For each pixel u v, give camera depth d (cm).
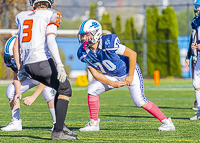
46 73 1116
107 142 1148
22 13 1165
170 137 1243
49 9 1135
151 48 6019
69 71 6781
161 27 6009
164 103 2581
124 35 6212
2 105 2500
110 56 1256
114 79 1347
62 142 1142
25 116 1906
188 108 2256
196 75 1730
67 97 1148
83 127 1452
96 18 5691
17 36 1181
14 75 1328
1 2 5884
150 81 5650
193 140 1186
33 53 1111
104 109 2222
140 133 1332
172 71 6012
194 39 1755
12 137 1259
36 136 1280
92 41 1238
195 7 1730
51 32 1092
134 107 2338
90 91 1378
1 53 5762
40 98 3069
